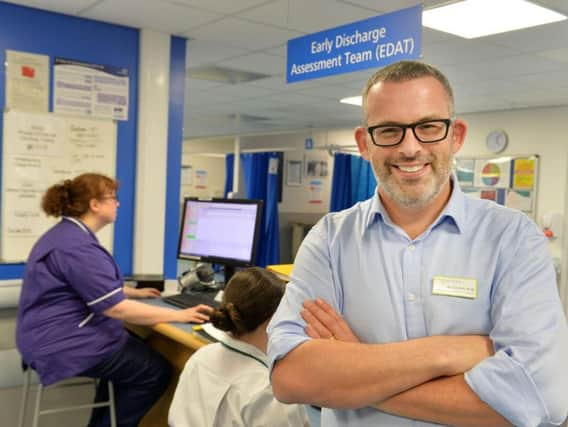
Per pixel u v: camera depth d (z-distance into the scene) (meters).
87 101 3.31
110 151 3.39
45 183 3.18
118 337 2.42
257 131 8.92
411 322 0.99
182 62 3.69
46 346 2.29
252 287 1.53
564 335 0.90
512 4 2.86
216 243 2.78
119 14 3.20
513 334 0.89
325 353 0.97
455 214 1.01
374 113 0.99
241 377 1.45
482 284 0.96
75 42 3.25
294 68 2.83
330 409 1.05
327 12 3.08
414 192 0.98
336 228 1.12
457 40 3.52
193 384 1.53
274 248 6.80
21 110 3.10
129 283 2.99
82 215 2.44
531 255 0.95
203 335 2.05
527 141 5.68
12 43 3.06
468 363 0.90
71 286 2.32
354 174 6.80
